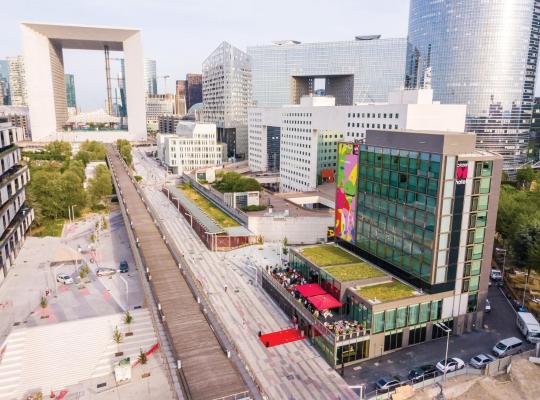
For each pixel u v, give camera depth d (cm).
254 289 9444
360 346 6712
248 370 5825
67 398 5834
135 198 15538
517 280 10138
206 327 6625
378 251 8444
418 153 7125
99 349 6894
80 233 13575
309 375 6384
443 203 6794
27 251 11631
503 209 11838
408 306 6975
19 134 11762
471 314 7631
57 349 6794
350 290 7319
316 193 16438
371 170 8431
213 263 11056
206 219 13675
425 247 7144
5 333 7256
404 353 6988
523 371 6350
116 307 8312
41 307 8256
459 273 7300
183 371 5469
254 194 14612
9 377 6194
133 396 5891
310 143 18362
